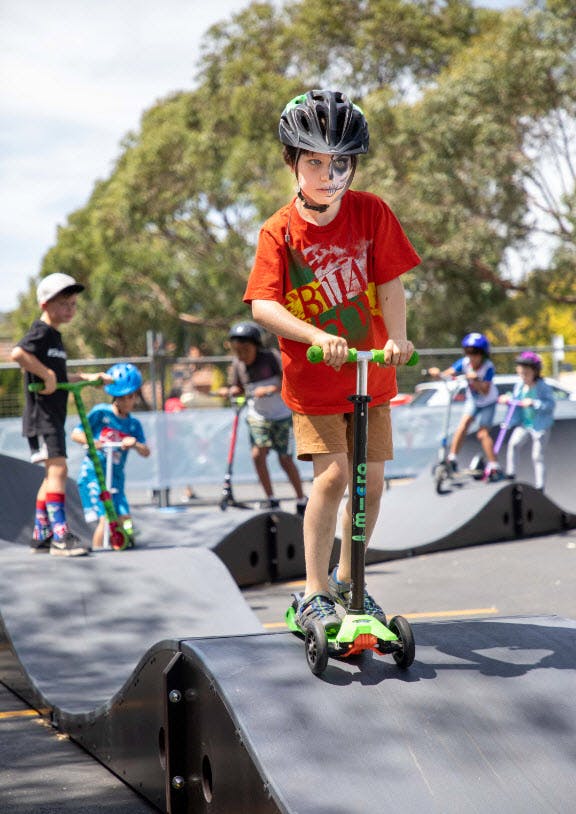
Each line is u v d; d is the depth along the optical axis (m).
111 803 3.37
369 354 2.93
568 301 25.36
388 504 10.06
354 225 3.26
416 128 23.66
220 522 7.70
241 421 11.91
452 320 26.23
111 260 33.81
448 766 2.57
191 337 35.84
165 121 35.25
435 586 7.44
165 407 12.34
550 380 15.58
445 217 23.59
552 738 2.70
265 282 3.21
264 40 32.75
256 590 7.43
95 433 7.03
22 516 6.89
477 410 10.50
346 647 2.95
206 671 2.92
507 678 2.96
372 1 30.81
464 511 9.30
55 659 4.46
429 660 3.08
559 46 22.44
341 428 3.25
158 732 3.23
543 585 7.31
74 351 36.78
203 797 2.97
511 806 2.44
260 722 2.67
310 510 3.25
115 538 6.19
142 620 4.80
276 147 30.42
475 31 31.66
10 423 12.01
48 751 3.96
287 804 2.39
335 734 2.65
